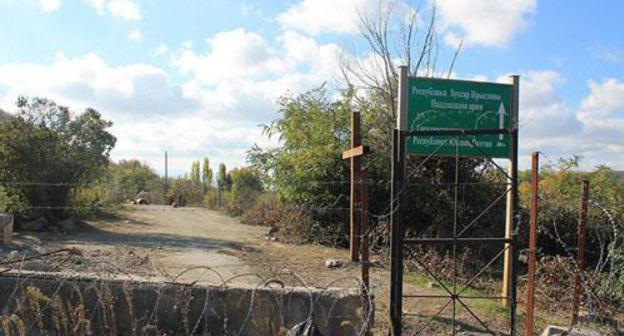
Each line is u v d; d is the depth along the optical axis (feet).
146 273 29.81
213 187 128.06
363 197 23.08
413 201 45.85
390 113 51.47
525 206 44.96
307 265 37.99
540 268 31.65
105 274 24.07
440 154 25.27
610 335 23.41
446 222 45.32
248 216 72.79
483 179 46.44
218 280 30.55
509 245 25.45
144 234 53.93
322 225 51.19
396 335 21.70
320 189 50.96
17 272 23.72
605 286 27.61
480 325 24.53
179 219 75.00
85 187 60.85
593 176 50.75
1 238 41.75
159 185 127.85
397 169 21.95
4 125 53.36
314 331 19.57
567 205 44.19
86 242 45.91
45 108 56.13
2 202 49.14
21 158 52.85
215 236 54.44
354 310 21.65
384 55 55.16
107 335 22.38
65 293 22.86
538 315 26.43
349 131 51.03
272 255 42.34
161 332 22.49
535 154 20.52
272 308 22.13
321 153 50.26
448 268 38.93
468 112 25.25
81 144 57.93
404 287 32.30
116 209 79.87
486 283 36.42
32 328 22.61
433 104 24.88
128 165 142.61
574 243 42.14
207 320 22.44
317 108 53.11
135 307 22.75
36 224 52.21
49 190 54.34
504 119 25.62
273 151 55.47
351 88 53.42
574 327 22.93
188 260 38.17
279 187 54.49
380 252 42.09
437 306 27.45
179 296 22.53
